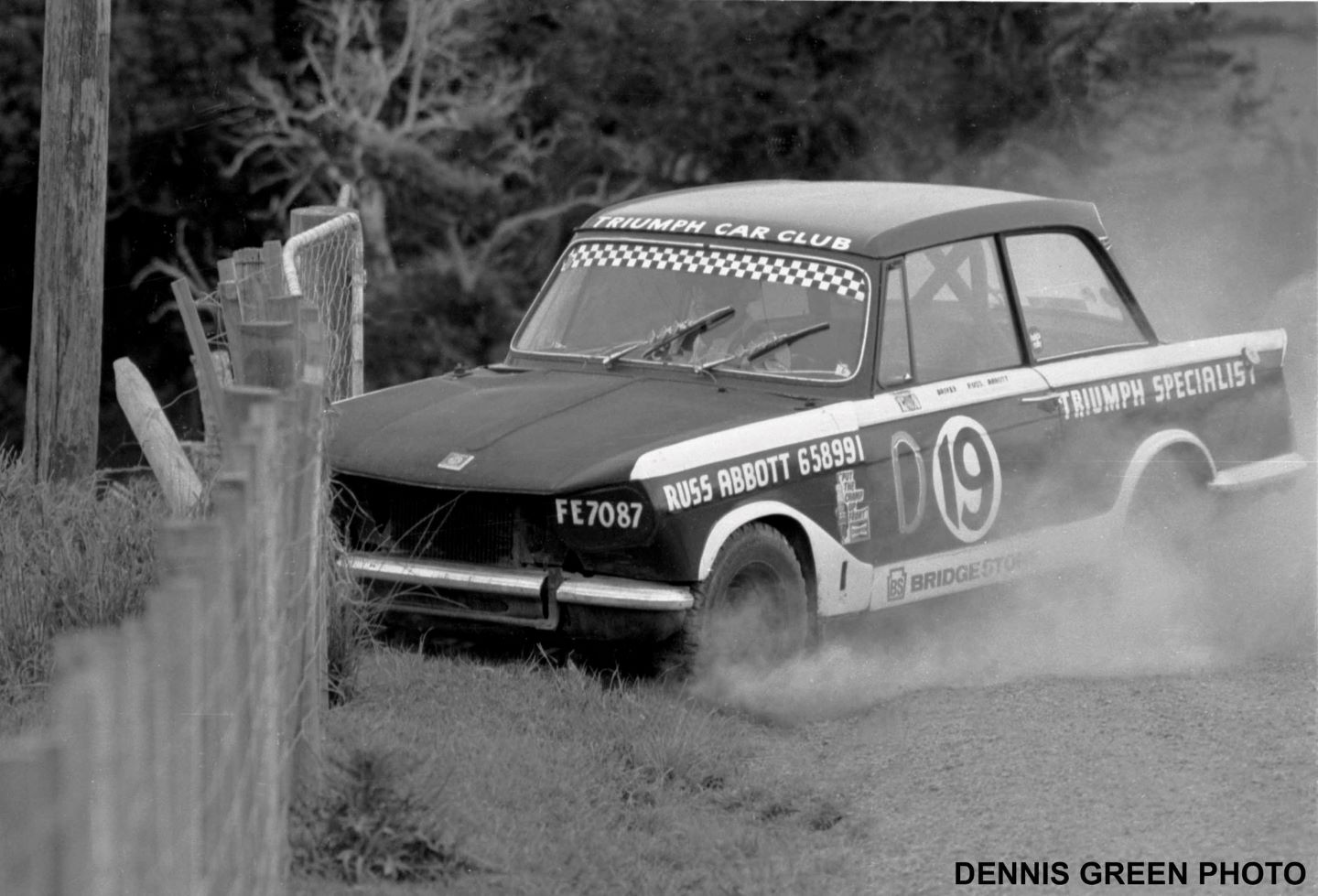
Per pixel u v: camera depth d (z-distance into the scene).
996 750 19.09
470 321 86.25
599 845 16.62
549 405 23.16
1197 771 17.83
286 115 84.81
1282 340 28.86
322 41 87.25
